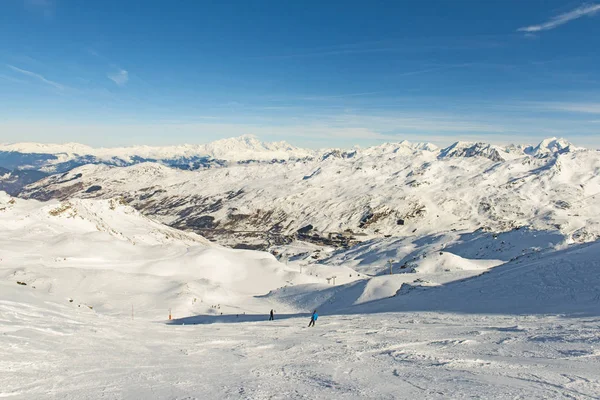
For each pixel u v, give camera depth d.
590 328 28.17
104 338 24.02
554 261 65.88
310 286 123.69
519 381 14.85
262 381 15.58
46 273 103.94
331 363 19.58
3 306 27.52
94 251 156.25
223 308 99.38
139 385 14.50
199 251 173.38
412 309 57.25
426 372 16.95
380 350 23.36
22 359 16.80
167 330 33.41
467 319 39.91
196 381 15.45
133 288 104.94
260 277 164.75
